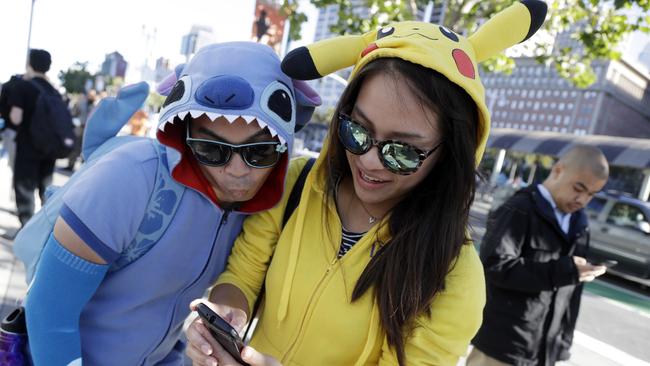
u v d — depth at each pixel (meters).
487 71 6.11
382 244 1.09
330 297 1.06
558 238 2.02
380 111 0.95
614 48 5.74
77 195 0.94
